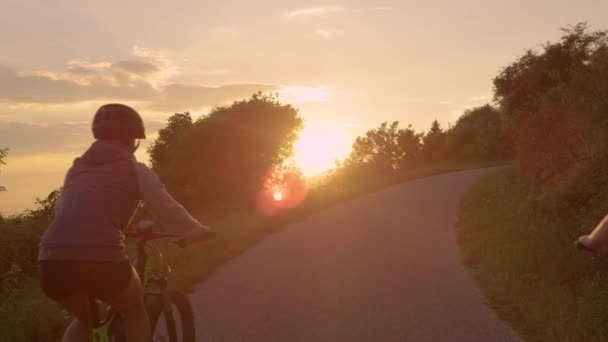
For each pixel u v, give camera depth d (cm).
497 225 1155
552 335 561
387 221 1587
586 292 653
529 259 822
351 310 707
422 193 2373
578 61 1603
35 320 629
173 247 1096
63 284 319
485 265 909
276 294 802
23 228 1580
